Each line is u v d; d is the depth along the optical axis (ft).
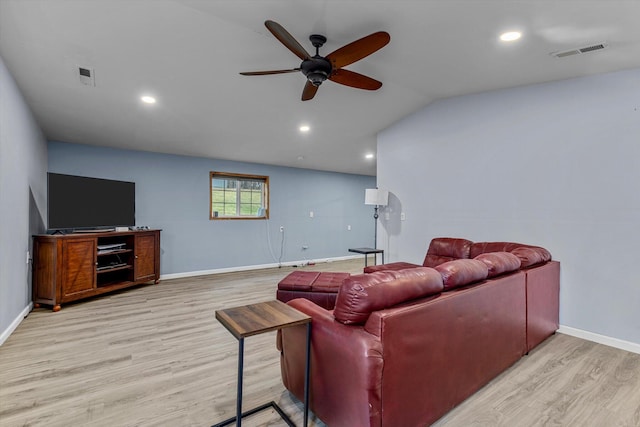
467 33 7.40
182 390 6.53
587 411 5.83
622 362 7.71
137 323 10.35
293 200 22.41
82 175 14.93
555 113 9.75
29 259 11.25
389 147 15.05
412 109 13.51
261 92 11.30
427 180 13.35
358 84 8.54
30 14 6.90
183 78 10.02
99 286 13.52
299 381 5.80
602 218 8.89
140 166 16.56
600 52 7.77
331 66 7.30
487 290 6.33
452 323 5.49
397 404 4.62
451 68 9.47
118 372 7.22
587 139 9.15
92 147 15.21
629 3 5.83
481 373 6.30
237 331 4.55
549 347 8.49
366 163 21.79
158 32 7.82
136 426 5.42
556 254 9.71
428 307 5.04
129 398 6.23
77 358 7.88
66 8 6.82
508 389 6.50
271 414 5.80
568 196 9.49
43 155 13.17
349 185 25.63
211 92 11.02
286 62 9.43
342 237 25.22
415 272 5.28
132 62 9.00
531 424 5.47
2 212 8.37
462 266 6.00
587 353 8.18
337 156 19.63
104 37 7.87
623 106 8.58
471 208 11.84
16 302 9.78
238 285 15.80
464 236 12.05
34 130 11.67
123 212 15.05
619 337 8.58
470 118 11.85
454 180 12.37
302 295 11.12
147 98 11.05
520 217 10.51
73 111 11.56
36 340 8.91
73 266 12.01
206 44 8.42
